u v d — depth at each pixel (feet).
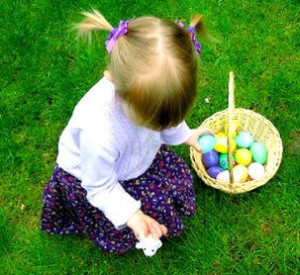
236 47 9.02
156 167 6.87
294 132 8.25
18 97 8.66
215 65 8.84
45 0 9.45
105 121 5.37
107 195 5.88
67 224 7.43
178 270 7.30
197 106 8.53
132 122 5.21
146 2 9.42
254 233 7.53
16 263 7.45
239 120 7.88
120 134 5.49
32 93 8.73
